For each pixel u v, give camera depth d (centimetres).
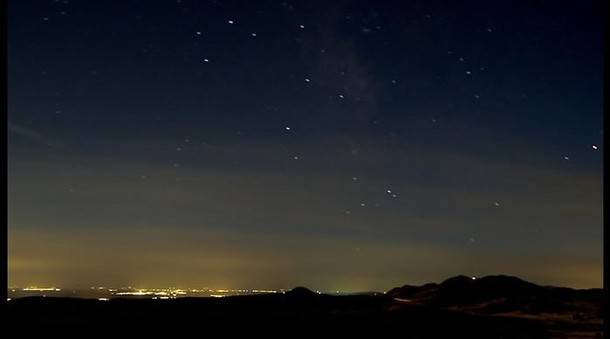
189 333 1661
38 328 1563
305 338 1667
